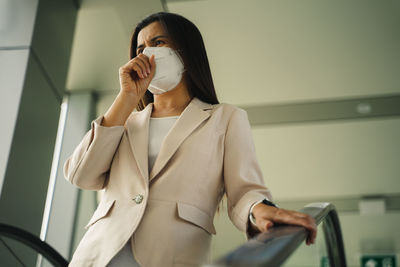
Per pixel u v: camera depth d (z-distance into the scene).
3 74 2.87
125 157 1.31
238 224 1.09
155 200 1.17
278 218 0.94
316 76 5.12
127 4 3.68
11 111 2.76
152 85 1.46
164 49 1.47
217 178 1.28
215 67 5.05
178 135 1.29
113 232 1.13
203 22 4.39
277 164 7.04
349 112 5.73
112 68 4.41
